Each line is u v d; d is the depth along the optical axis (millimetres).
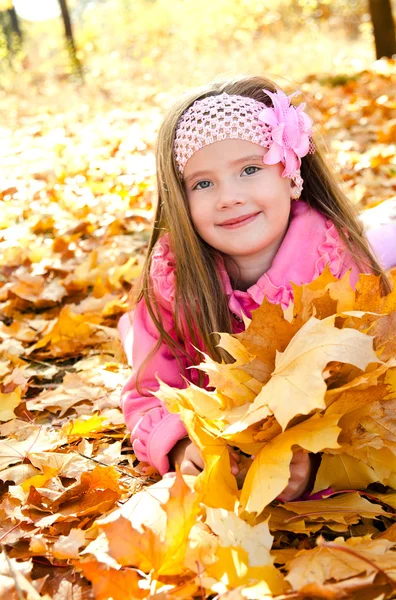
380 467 1539
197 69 12211
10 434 2025
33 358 2627
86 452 1889
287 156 1853
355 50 13180
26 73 15188
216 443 1515
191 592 1292
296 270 1928
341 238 1994
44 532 1575
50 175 5211
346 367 1446
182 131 1875
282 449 1389
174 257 1970
